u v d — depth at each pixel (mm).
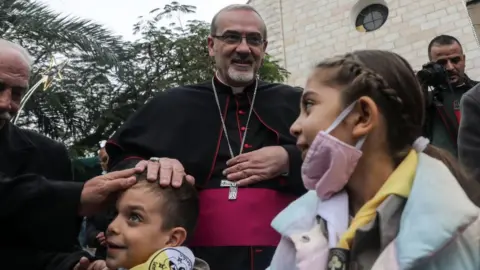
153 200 1974
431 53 4312
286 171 2611
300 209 1621
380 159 1431
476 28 7195
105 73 11180
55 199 2076
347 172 1421
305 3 15305
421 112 1484
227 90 3033
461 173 1464
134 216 1964
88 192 2055
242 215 2514
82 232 4422
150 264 1826
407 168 1365
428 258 1183
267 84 3164
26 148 2711
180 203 2053
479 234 1258
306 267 1410
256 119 2949
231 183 2605
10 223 2156
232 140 2850
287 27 15445
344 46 14297
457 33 12547
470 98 2627
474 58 12086
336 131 1434
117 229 1950
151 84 11758
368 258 1322
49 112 10406
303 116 1524
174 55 12070
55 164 2834
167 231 1992
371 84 1398
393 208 1314
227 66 2973
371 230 1311
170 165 2125
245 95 3029
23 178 2150
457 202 1213
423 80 3699
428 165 1337
